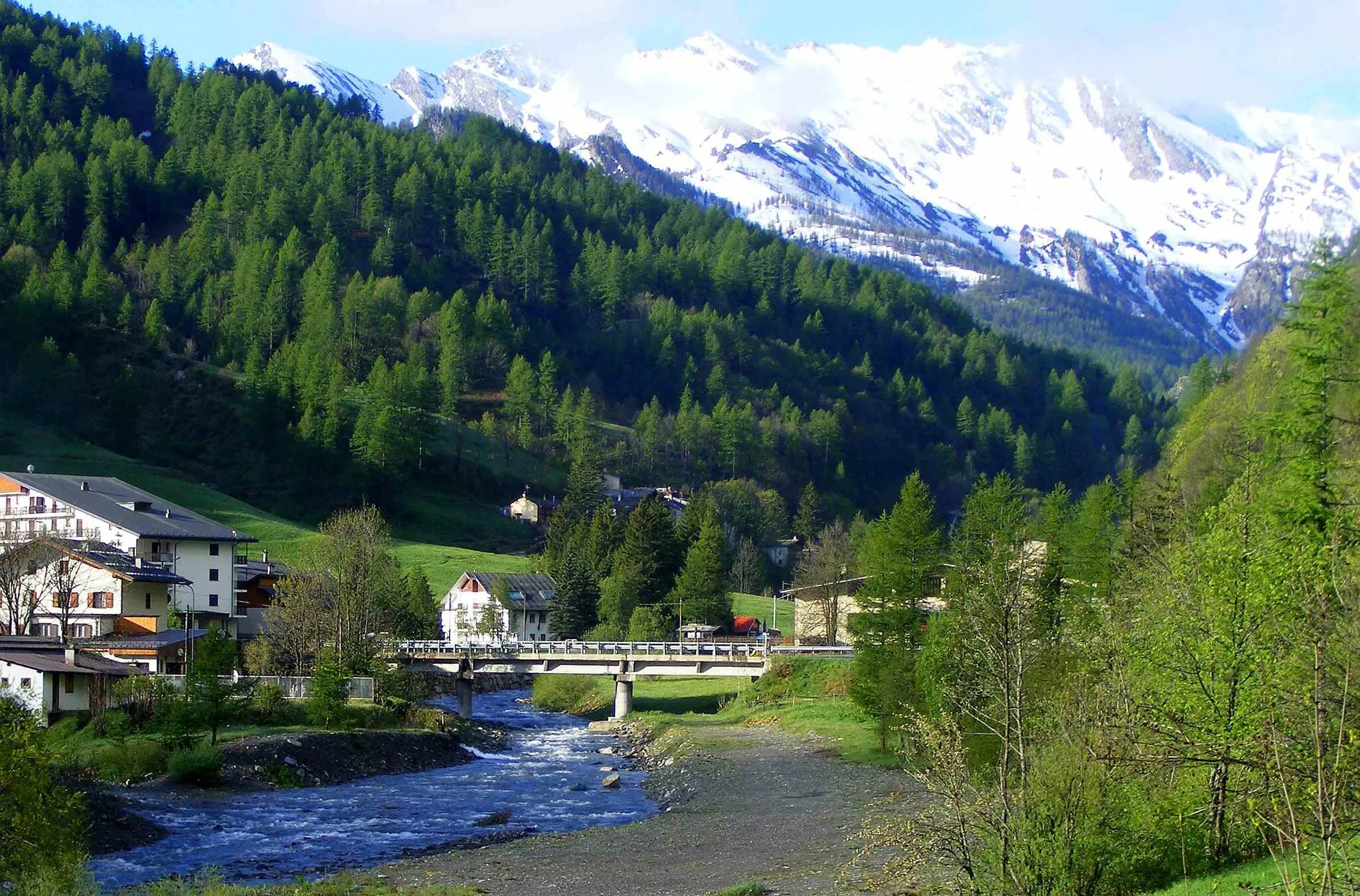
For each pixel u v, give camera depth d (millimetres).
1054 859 27609
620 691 104750
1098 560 70750
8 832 33688
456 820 56812
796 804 58750
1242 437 62062
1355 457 34469
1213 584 29500
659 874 44250
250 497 192125
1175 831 29906
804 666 101812
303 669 91750
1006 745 26828
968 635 32719
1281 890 23219
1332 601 22938
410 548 175750
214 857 48344
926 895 34344
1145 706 27625
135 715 69875
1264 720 23109
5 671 69312
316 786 66438
